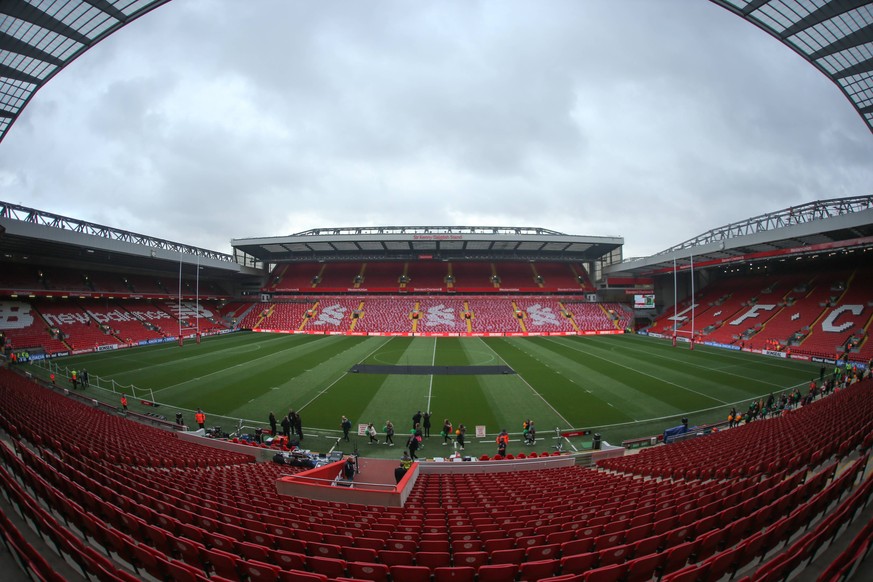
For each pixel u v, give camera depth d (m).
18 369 33.62
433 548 6.71
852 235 37.31
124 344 47.25
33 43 22.94
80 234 40.41
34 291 45.50
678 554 5.67
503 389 28.08
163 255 50.81
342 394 26.66
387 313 65.62
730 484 9.42
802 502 8.00
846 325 40.19
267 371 33.25
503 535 7.18
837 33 23.09
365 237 62.41
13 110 27.86
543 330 62.19
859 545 5.09
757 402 23.20
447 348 46.62
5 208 35.59
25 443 13.34
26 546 5.04
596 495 10.06
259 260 77.50
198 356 40.38
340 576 5.71
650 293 67.88
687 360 38.97
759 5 22.47
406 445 19.03
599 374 32.66
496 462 15.90
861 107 28.44
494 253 72.88
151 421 21.69
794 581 5.16
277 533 7.27
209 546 6.55
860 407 16.09
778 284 53.59
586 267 78.19
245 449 17.47
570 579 4.93
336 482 12.09
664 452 15.63
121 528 7.16
